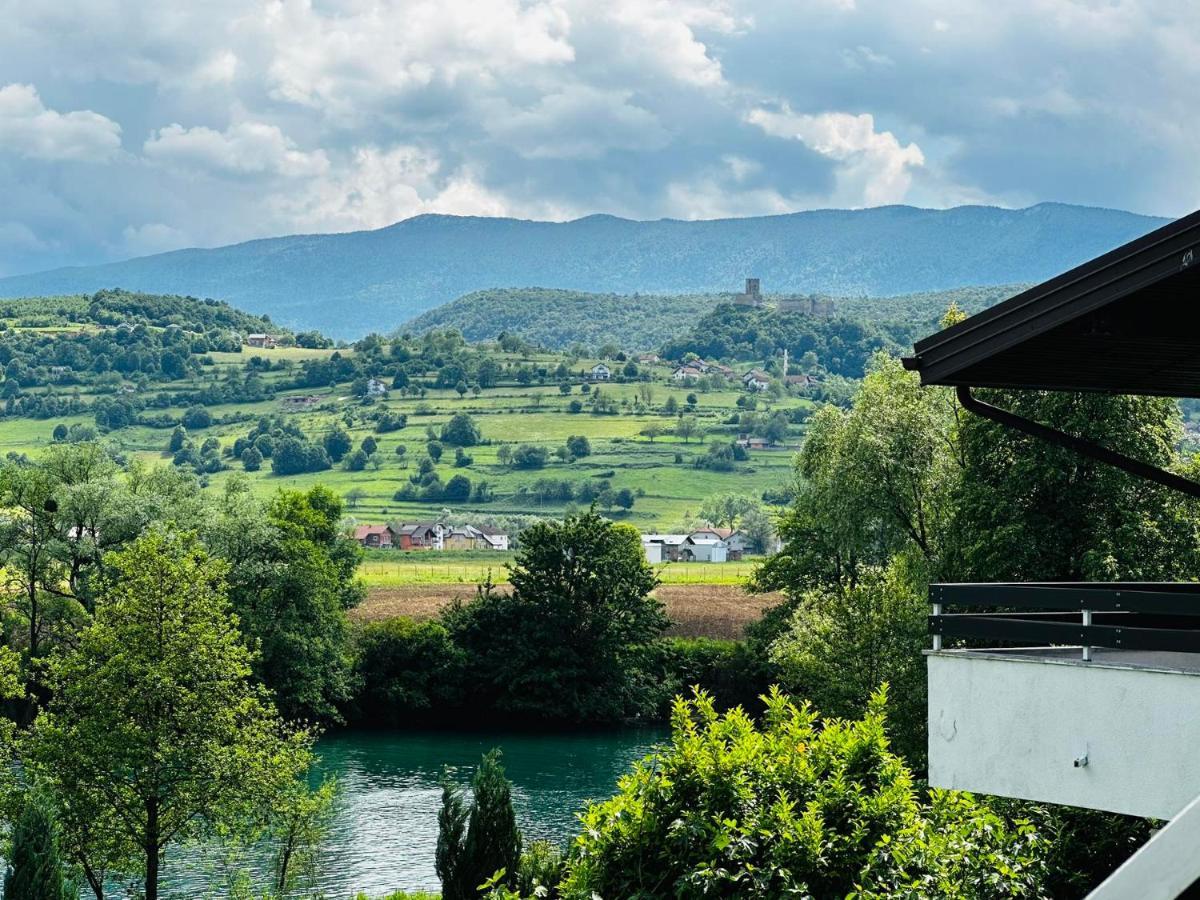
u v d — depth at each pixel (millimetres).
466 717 76625
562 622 76812
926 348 10703
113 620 34281
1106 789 9391
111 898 37469
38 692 64375
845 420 46938
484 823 24953
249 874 38938
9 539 65500
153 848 33438
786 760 14836
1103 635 9555
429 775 57719
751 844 13805
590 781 56969
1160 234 9281
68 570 67812
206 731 33719
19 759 34312
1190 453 38375
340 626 74062
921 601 36781
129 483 73188
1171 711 9094
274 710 35906
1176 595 9266
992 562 34500
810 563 61344
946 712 10344
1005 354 11094
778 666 69375
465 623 77625
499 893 15477
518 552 151375
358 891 37906
